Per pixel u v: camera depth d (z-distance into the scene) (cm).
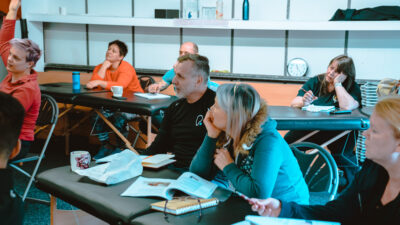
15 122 101
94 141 471
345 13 439
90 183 161
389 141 110
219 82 484
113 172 166
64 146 461
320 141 325
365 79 458
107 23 509
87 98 343
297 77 469
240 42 500
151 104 317
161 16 498
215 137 181
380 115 111
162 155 198
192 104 225
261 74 497
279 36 484
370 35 451
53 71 553
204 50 516
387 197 120
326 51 471
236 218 132
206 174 182
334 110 309
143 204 141
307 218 137
